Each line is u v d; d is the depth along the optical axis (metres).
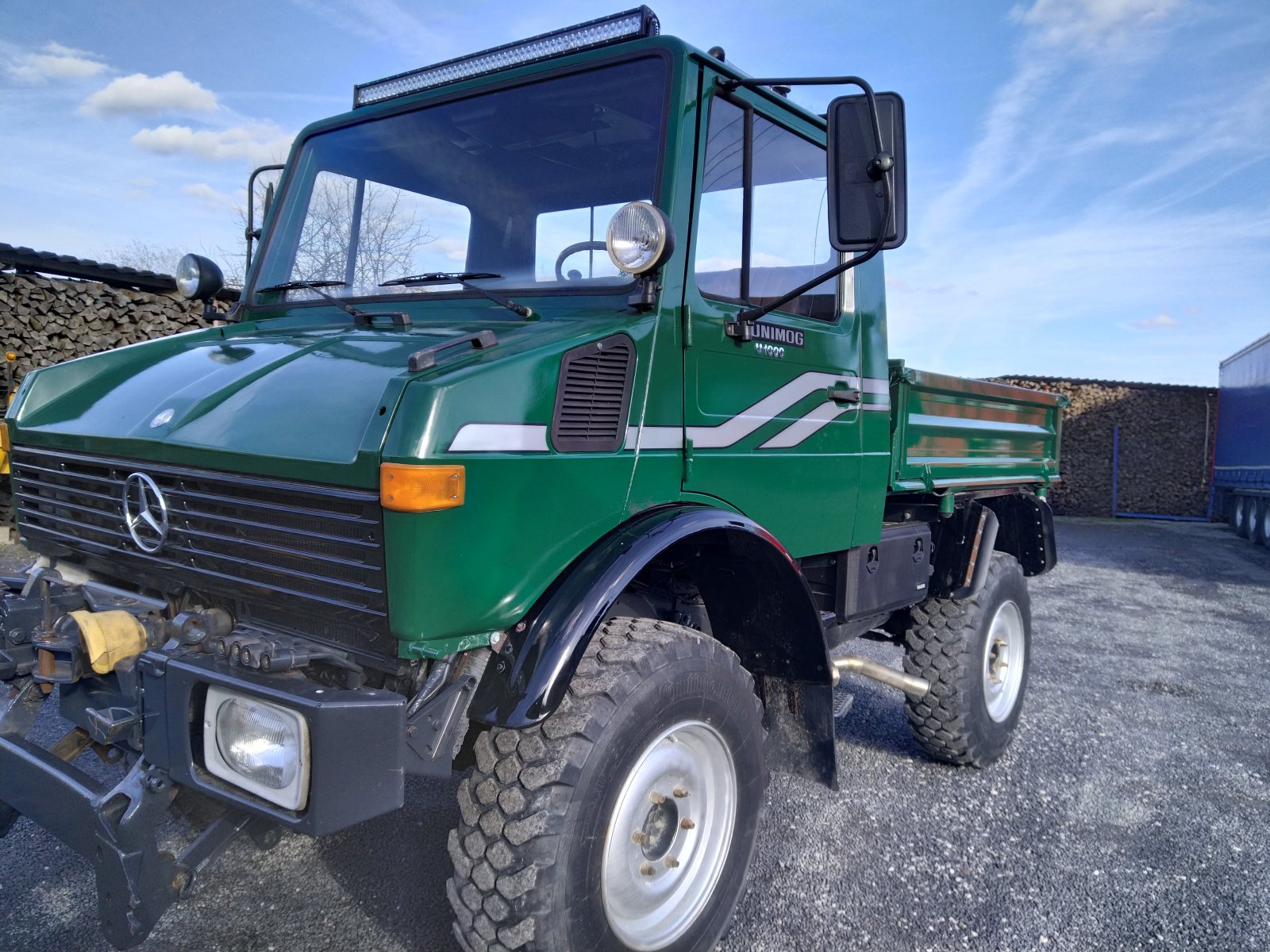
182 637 2.16
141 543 2.43
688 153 2.59
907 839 3.53
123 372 2.88
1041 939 2.87
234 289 6.13
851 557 3.47
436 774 2.02
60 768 2.13
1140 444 21.34
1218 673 6.53
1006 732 4.39
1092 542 15.55
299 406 2.18
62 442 2.68
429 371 1.99
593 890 2.12
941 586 4.16
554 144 2.81
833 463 3.22
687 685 2.34
